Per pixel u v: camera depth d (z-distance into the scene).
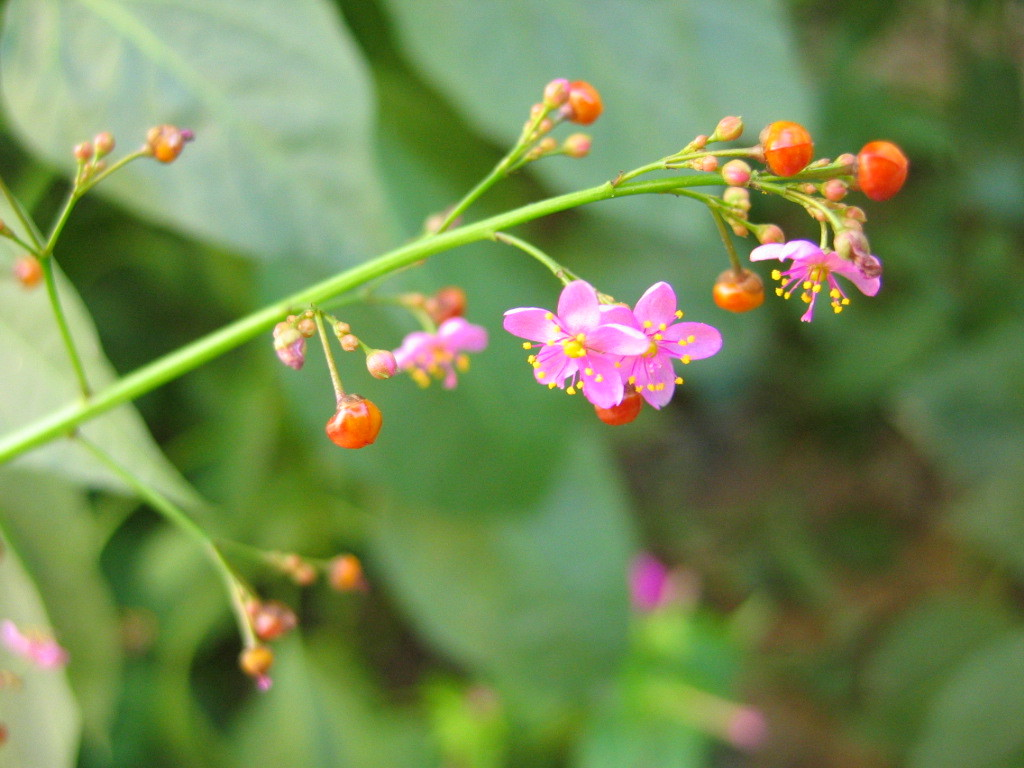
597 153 0.20
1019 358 0.31
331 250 0.18
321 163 0.18
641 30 0.20
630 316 0.15
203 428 0.26
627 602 0.24
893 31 0.36
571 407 0.23
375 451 0.22
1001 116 0.30
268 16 0.18
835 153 0.30
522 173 0.23
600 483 0.24
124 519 0.27
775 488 0.39
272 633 0.17
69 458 0.17
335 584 0.18
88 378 0.17
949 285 0.33
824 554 0.38
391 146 0.22
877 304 0.34
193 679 0.30
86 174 0.16
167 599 0.25
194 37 0.18
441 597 0.24
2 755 0.18
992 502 0.30
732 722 0.28
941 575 0.37
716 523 0.38
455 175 0.22
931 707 0.31
